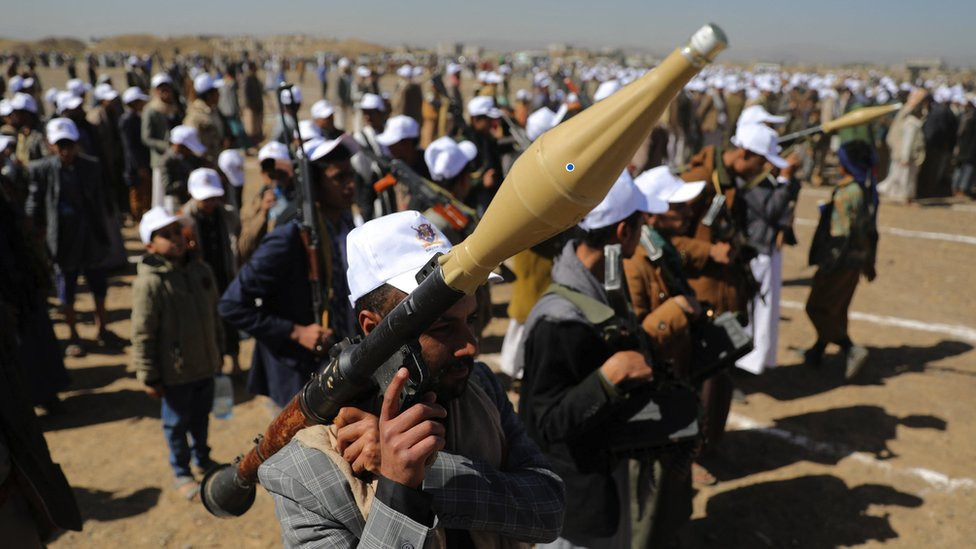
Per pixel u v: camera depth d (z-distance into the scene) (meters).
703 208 4.19
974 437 5.05
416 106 15.23
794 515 4.15
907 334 7.09
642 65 87.38
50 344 5.16
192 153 6.77
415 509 1.12
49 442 4.91
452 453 1.42
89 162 6.10
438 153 4.86
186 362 3.99
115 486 4.40
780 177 5.41
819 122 18.80
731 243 4.14
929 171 13.70
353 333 3.30
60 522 2.41
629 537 2.72
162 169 6.77
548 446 2.45
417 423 1.12
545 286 5.13
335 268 3.26
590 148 0.81
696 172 4.30
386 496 1.12
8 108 8.68
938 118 13.35
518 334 5.30
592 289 2.45
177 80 25.38
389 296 1.32
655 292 3.01
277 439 1.29
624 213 2.43
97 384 5.77
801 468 4.62
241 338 6.16
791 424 5.21
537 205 0.85
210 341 4.09
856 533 4.00
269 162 4.70
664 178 3.30
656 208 3.16
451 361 1.28
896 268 9.33
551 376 2.35
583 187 0.83
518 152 6.75
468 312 1.29
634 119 0.80
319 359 3.17
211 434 5.01
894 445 4.93
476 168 6.78
